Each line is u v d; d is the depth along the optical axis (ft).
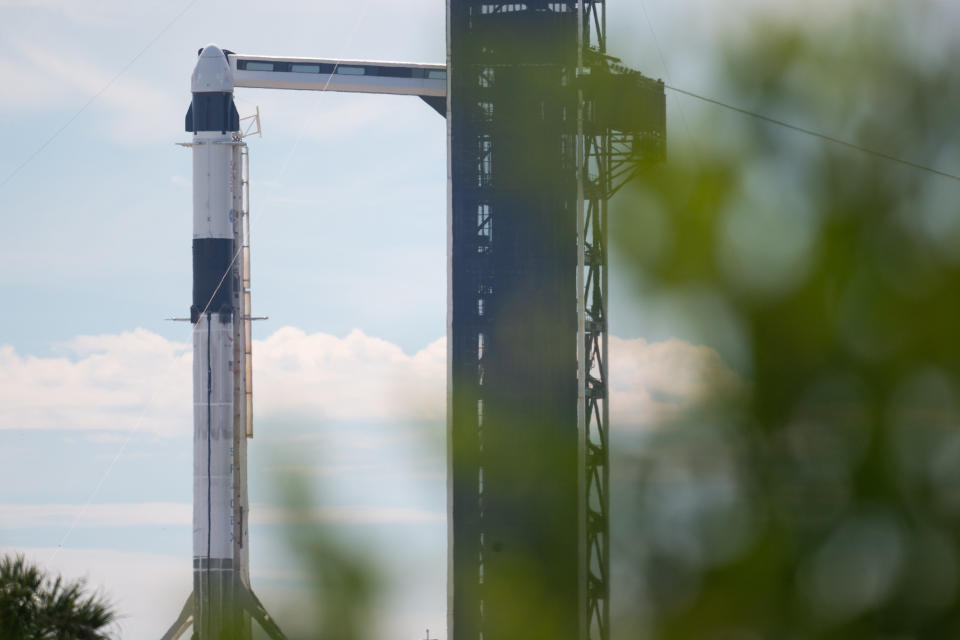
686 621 106.73
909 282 105.19
